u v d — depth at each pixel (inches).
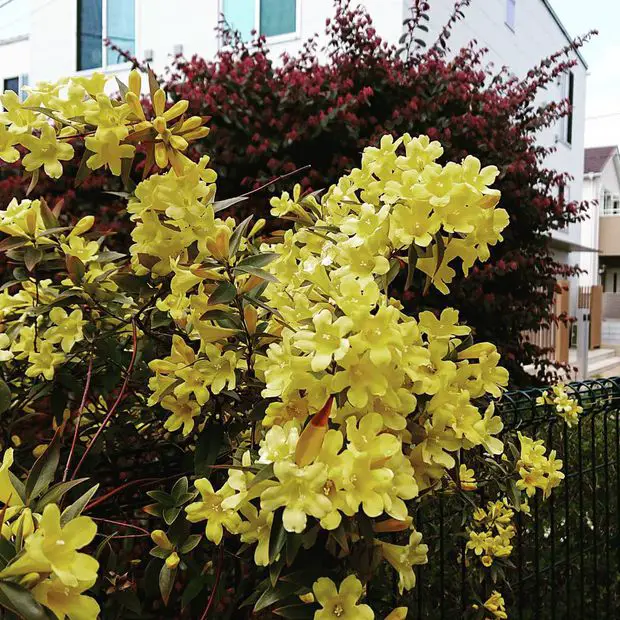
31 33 346.6
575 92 496.4
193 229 48.9
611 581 113.2
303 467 35.0
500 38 350.6
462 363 50.1
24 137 48.9
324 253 54.5
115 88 315.6
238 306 48.4
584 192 709.9
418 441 45.4
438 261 44.1
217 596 55.5
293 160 170.7
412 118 166.7
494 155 171.8
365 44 184.5
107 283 59.1
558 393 94.4
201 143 166.6
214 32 292.8
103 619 53.6
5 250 54.9
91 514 58.9
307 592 40.7
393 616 41.6
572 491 119.1
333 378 37.6
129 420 65.3
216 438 53.3
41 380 61.9
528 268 186.7
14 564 28.3
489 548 76.4
